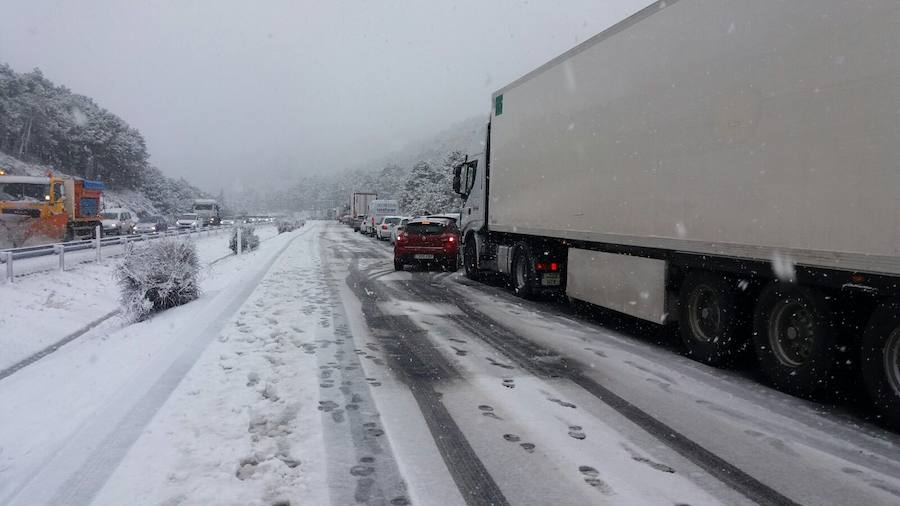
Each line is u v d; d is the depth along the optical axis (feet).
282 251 79.25
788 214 16.48
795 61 16.22
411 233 55.16
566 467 12.28
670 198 21.74
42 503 10.25
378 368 19.85
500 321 29.55
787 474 12.19
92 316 43.91
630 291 24.84
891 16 13.60
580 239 28.66
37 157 269.23
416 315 30.78
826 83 15.28
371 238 130.21
